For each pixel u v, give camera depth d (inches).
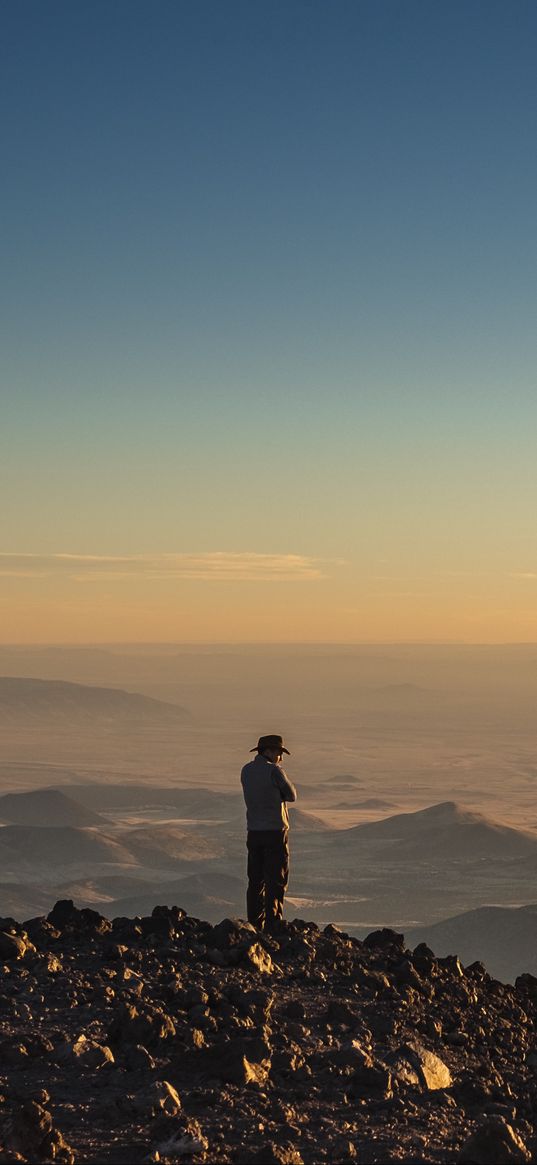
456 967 682.8
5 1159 333.1
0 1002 481.4
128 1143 359.6
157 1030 453.1
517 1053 541.0
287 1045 463.5
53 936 618.5
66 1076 415.5
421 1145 382.0
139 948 603.2
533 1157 372.2
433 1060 468.8
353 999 553.0
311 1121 393.4
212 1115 386.9
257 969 577.9
